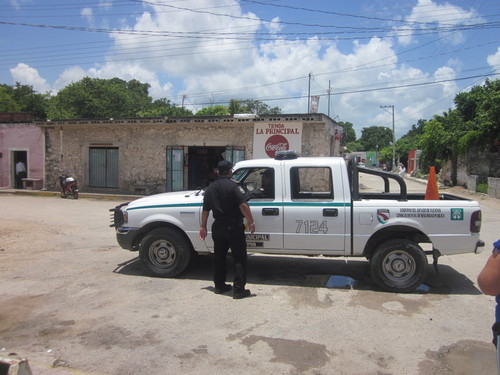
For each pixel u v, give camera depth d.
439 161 29.30
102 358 3.57
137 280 5.79
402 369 3.43
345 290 5.42
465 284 5.73
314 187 5.64
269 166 5.62
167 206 5.83
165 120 17.14
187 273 6.12
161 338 3.96
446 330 4.19
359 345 3.84
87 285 5.57
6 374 2.58
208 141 17.16
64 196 17.88
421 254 5.23
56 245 8.18
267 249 5.62
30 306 4.79
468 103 26.86
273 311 4.65
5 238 8.81
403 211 5.28
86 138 18.94
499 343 2.10
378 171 5.51
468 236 5.21
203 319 4.41
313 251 5.53
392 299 5.09
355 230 5.37
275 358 3.59
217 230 5.05
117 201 16.98
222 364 3.48
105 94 39.03
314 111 22.03
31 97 41.28
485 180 22.17
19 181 20.66
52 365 3.46
